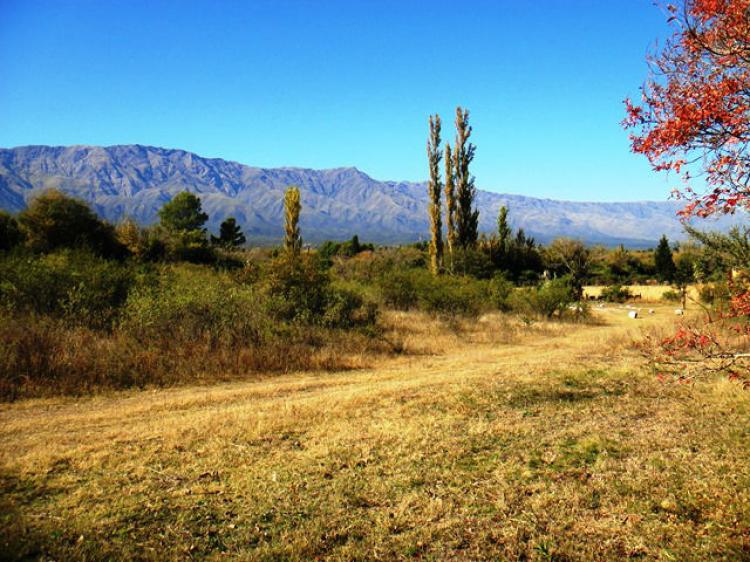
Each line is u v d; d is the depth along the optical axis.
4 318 11.48
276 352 12.67
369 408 8.33
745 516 4.62
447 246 39.50
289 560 4.11
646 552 4.20
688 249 14.30
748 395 8.59
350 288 18.81
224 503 5.01
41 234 29.88
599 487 5.37
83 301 13.27
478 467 5.93
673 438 6.80
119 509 4.81
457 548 4.32
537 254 53.22
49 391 9.30
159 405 8.64
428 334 17.86
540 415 7.99
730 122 3.39
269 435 6.99
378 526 4.63
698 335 4.49
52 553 4.07
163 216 65.19
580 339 18.62
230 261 41.41
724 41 3.55
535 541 4.38
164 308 13.15
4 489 5.18
